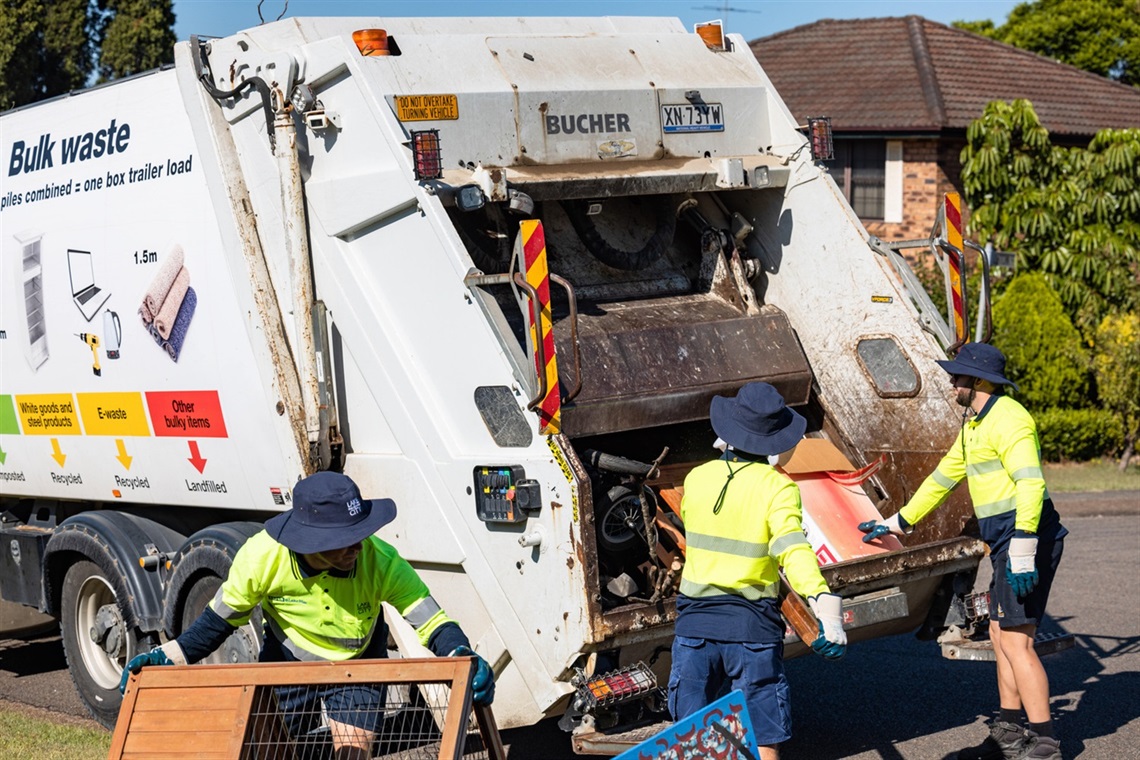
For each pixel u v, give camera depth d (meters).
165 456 6.42
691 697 4.65
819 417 6.57
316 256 5.69
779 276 6.66
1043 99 21.48
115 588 6.56
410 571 4.22
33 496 7.50
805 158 6.51
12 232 7.22
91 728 6.70
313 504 3.96
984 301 5.93
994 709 6.55
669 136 6.29
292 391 5.73
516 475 4.91
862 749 6.00
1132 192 15.87
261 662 4.16
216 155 5.89
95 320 6.68
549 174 5.76
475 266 5.38
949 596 6.13
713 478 4.68
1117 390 14.16
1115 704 6.46
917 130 19.34
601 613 4.80
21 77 20.80
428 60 5.62
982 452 5.60
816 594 4.39
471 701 3.65
